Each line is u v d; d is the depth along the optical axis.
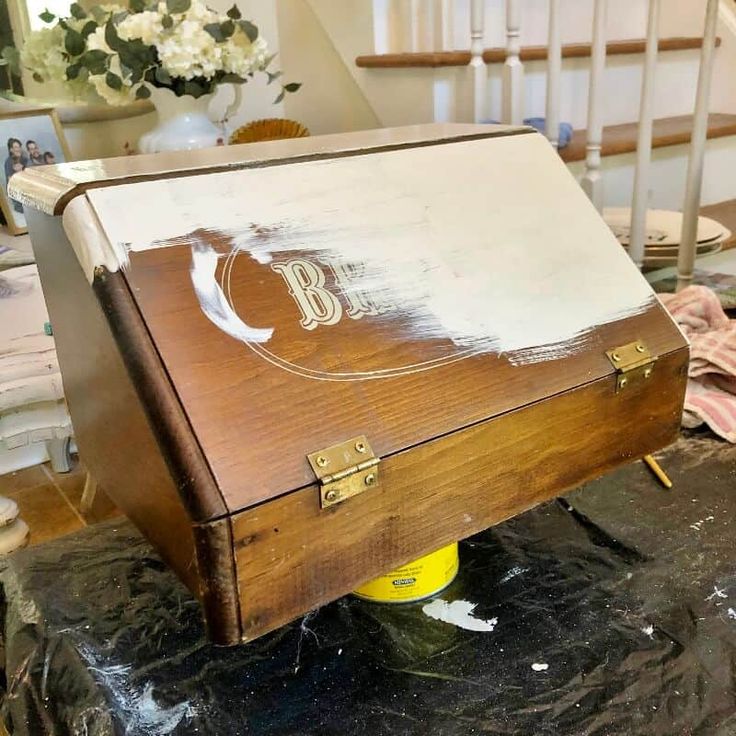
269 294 0.65
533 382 0.72
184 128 1.44
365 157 0.79
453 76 1.58
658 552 0.85
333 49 1.80
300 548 0.59
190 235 0.64
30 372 1.10
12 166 1.49
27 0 1.53
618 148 1.66
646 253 1.56
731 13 2.04
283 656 0.72
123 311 0.59
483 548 0.87
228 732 0.65
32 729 0.72
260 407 0.59
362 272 0.70
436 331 0.70
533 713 0.65
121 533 0.93
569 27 1.98
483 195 0.82
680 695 0.67
